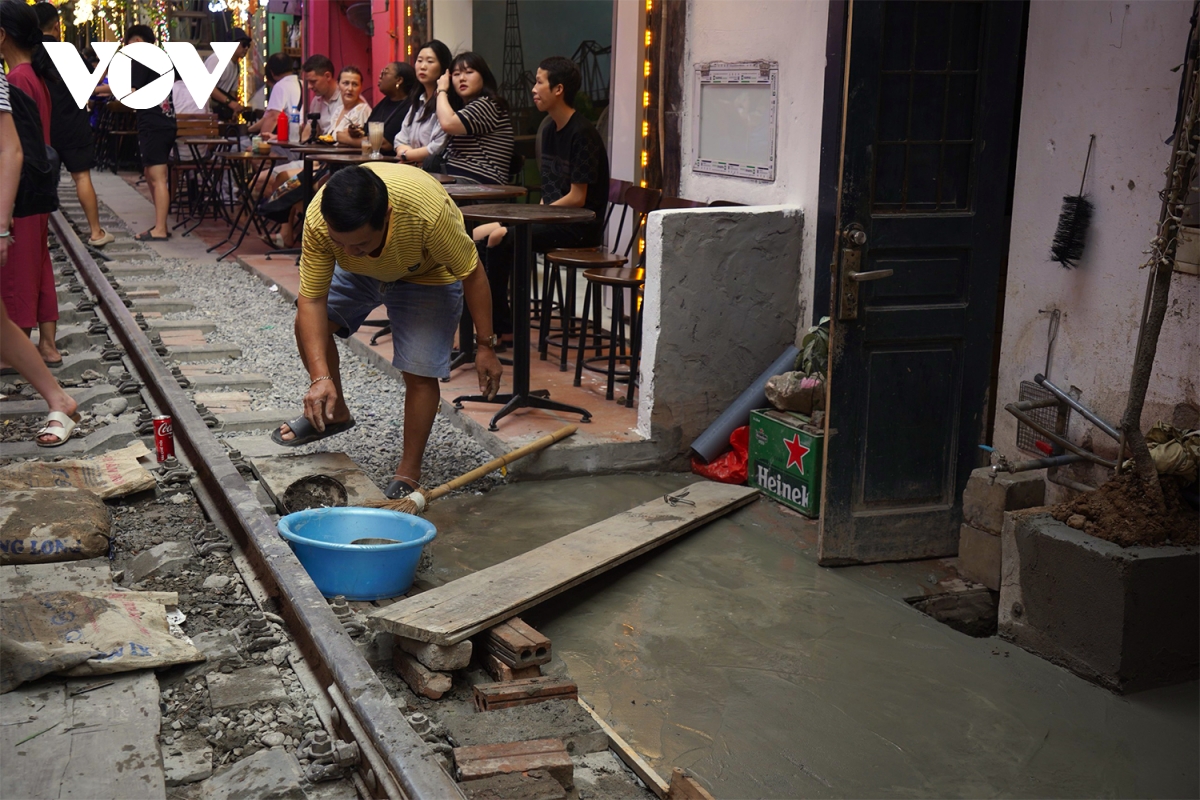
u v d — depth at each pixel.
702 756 3.46
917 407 5.00
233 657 3.43
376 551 4.10
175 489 4.95
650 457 6.06
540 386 7.03
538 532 5.16
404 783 2.59
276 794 2.74
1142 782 3.41
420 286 4.99
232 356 7.92
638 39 7.74
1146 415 4.50
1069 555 4.07
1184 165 3.82
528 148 12.77
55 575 3.93
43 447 5.41
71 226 12.30
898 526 5.04
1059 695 3.95
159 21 17.38
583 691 3.84
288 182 11.48
